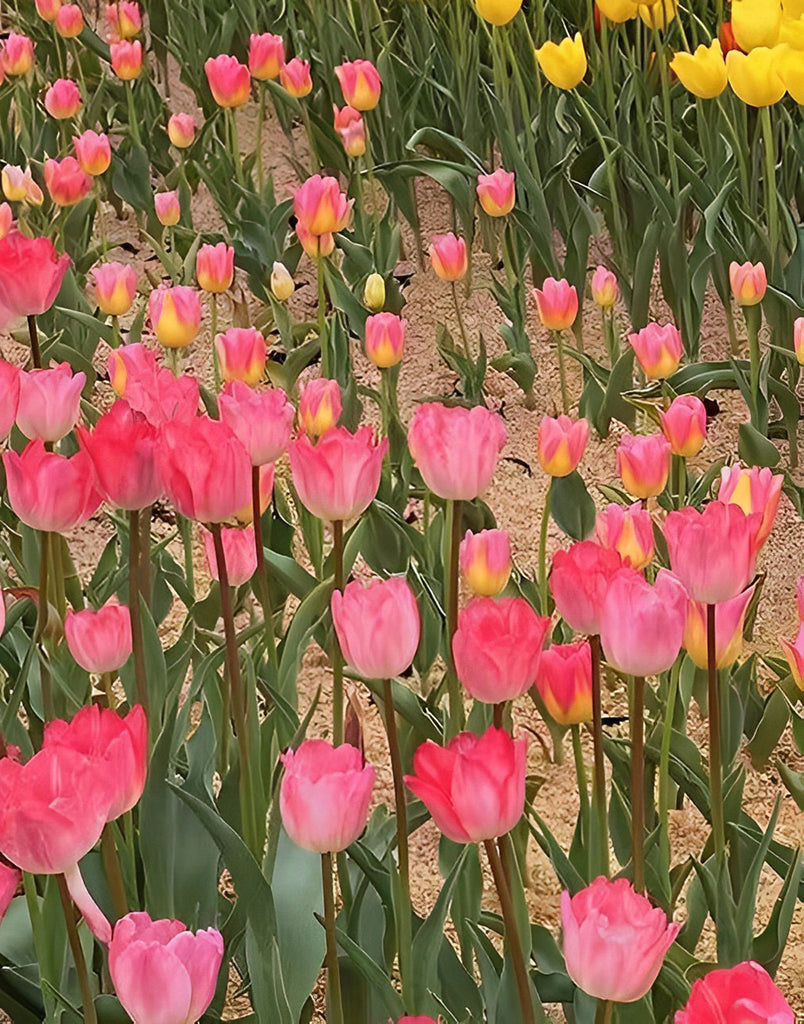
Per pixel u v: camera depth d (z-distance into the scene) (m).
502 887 1.21
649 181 3.06
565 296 2.65
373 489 1.35
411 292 3.63
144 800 1.49
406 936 1.37
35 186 3.20
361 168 3.83
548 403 3.22
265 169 4.27
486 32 3.41
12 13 4.95
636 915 1.11
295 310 3.55
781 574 2.70
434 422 1.40
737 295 2.60
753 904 1.51
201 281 2.57
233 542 1.62
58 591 1.76
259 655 1.75
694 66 2.75
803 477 2.97
